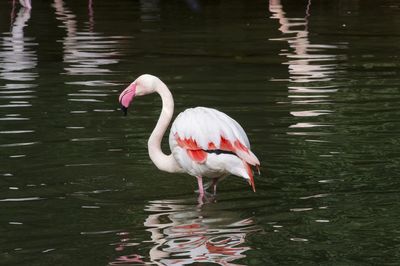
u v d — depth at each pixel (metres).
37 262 7.09
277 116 12.19
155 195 8.99
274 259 7.12
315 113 12.36
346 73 15.37
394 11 24.38
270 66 16.08
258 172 9.23
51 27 21.12
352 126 11.59
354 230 7.85
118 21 22.41
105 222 8.09
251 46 18.33
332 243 7.52
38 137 11.02
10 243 7.55
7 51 17.58
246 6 25.77
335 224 8.02
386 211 8.36
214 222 8.09
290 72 15.47
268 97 13.45
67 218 8.20
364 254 7.25
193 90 14.02
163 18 23.11
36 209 8.45
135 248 7.38
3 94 13.52
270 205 8.62
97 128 11.52
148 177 9.59
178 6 25.77
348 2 26.53
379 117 12.08
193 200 8.84
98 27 21.22
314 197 8.84
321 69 15.73
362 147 10.56
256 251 7.31
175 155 9.10
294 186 9.20
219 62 16.50
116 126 11.64
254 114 12.34
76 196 8.87
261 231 7.83
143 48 18.09
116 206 8.58
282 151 10.45
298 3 26.34
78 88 14.00
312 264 7.03
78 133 11.25
